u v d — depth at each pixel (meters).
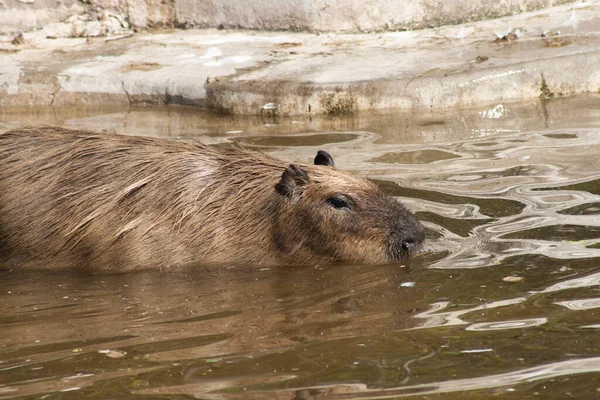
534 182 20.66
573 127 24.91
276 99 28.41
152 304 15.80
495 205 19.42
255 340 13.58
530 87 28.23
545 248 16.94
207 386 11.81
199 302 15.84
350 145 24.53
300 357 12.73
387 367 12.15
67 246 18.27
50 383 12.21
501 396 11.05
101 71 31.72
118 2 36.81
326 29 34.81
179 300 16.02
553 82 28.31
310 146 24.53
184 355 13.06
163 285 17.00
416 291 15.52
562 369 11.73
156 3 36.78
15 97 31.30
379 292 15.75
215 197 18.59
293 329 14.02
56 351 13.50
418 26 34.69
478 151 23.36
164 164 18.69
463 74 28.00
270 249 18.42
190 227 18.39
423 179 21.33
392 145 24.38
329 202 18.08
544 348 12.47
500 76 28.06
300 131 26.41
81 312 15.48
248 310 15.21
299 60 31.41
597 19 32.88
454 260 16.88
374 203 18.12
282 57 32.00
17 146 19.03
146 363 12.80
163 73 31.12
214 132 26.50
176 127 27.23
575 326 13.20
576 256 16.41
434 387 11.40
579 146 23.08
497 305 14.38
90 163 18.66
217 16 36.16
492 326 13.45
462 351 12.55
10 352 13.53
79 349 13.54
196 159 18.97
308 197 18.22
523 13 35.00
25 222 18.34
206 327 14.36
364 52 31.97
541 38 31.28
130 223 18.17
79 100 31.14
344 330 13.81
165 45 34.72
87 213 18.22
